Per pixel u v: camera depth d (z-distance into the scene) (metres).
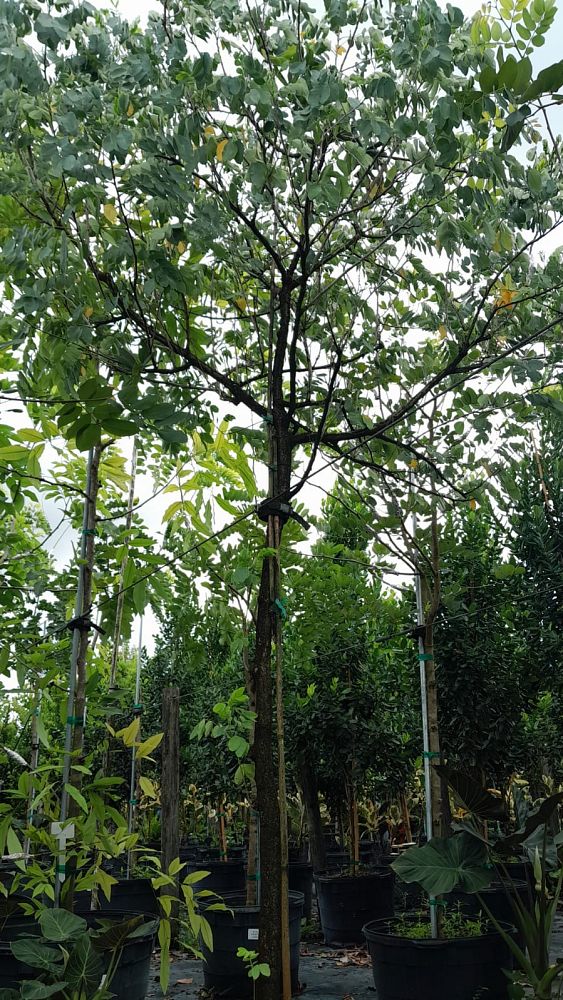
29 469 3.86
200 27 3.42
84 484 4.82
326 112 3.20
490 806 4.36
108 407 2.70
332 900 6.60
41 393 3.67
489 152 3.21
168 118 3.29
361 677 7.59
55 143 2.83
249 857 5.22
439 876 4.14
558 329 4.25
